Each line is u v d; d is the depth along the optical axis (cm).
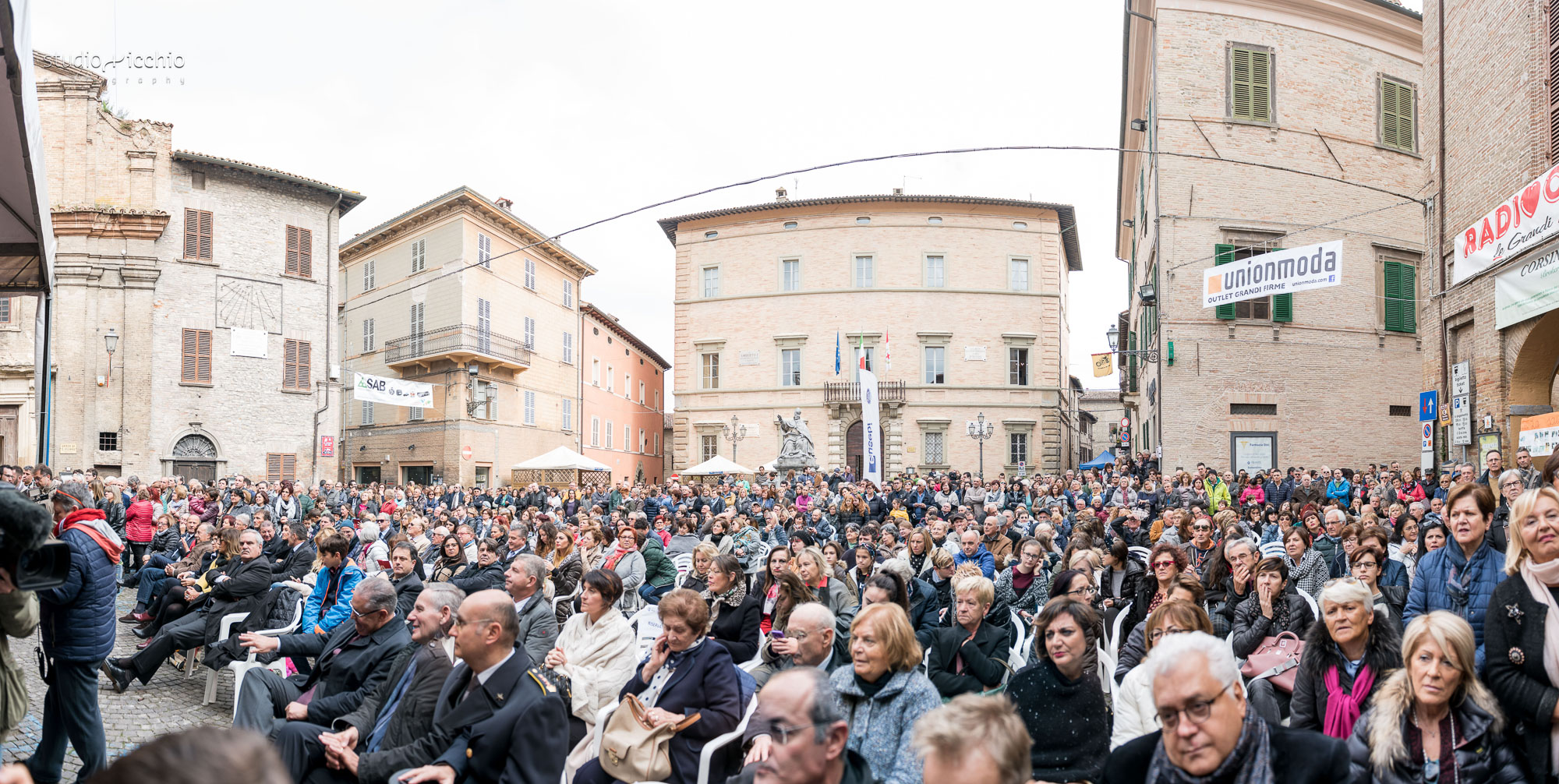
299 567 1063
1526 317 1269
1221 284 1803
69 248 2848
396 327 3925
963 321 3994
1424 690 359
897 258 4016
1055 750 434
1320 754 317
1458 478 1297
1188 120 2372
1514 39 1341
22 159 711
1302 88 2422
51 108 2870
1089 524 1084
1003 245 4044
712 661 515
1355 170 2442
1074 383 5294
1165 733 318
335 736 483
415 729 479
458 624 448
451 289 3625
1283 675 541
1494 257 1331
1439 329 1589
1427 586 562
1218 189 2367
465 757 434
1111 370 2620
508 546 1131
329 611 739
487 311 3728
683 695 507
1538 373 1325
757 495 2497
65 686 520
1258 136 2386
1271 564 577
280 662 728
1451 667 357
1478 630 523
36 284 988
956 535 1205
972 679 564
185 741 143
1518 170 1323
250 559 850
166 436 2948
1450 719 367
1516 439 1327
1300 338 2369
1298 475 1891
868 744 433
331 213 3394
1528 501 409
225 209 3112
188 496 1983
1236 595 655
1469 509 532
